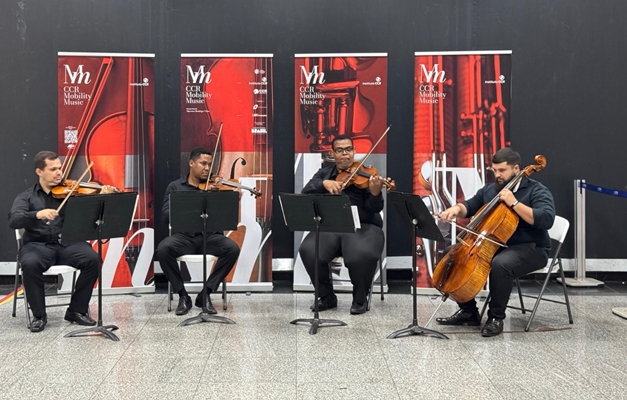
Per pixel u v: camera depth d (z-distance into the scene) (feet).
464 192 16.85
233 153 17.30
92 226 12.84
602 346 12.35
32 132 18.54
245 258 17.46
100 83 16.87
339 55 17.21
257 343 12.59
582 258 18.54
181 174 17.24
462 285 12.64
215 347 12.32
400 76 18.84
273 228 19.11
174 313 15.14
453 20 18.66
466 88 16.78
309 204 13.25
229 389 10.08
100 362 11.44
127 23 18.56
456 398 9.70
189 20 18.67
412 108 18.92
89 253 14.12
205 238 14.05
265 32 18.75
